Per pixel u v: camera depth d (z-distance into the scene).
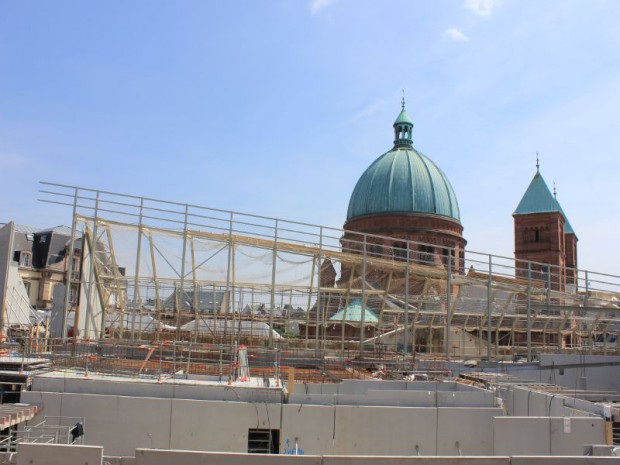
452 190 73.06
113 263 35.66
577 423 16.44
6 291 32.81
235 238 36.72
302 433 18.72
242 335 40.53
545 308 45.19
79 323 33.59
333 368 32.09
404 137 75.62
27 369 23.11
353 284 42.88
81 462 11.50
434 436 18.88
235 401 19.30
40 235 70.88
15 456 12.08
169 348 29.48
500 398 22.30
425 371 30.64
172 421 18.78
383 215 68.62
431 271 42.41
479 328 48.75
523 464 11.45
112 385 19.88
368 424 18.81
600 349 49.62
